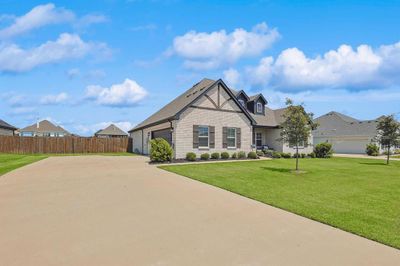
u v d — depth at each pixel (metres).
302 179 10.58
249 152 22.17
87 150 30.53
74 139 30.02
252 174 11.70
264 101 26.81
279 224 5.20
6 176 11.07
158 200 7.04
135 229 4.87
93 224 5.13
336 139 36.88
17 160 19.39
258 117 25.98
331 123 39.12
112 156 24.53
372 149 30.30
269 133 26.38
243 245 4.17
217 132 21.09
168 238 4.44
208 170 12.95
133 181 9.89
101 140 31.27
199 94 20.38
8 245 4.14
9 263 3.54
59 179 10.32
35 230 4.79
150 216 5.66
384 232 4.72
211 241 4.32
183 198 7.29
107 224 5.14
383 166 16.61
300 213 5.90
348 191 8.30
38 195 7.56
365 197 7.48
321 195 7.70
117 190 8.27
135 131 32.09
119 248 4.04
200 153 20.16
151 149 16.94
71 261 3.61
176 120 19.22
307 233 4.72
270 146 26.22
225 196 7.57
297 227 5.04
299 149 25.12
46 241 4.30
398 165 17.83
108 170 13.07
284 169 13.70
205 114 20.53
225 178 10.57
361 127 35.09
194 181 9.97
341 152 36.22
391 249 4.05
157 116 25.52
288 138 13.55
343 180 10.43
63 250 3.96
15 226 5.01
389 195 7.76
